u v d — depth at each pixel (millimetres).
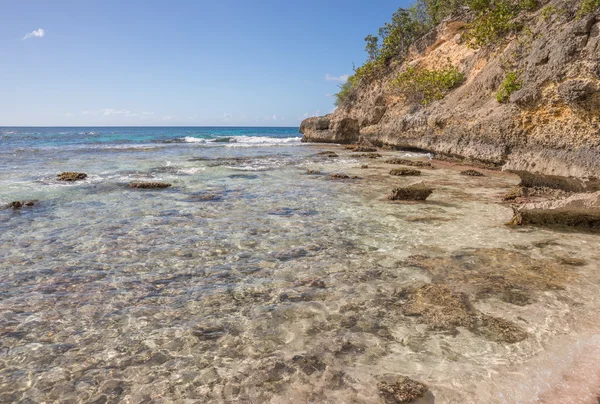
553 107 11711
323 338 4363
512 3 26391
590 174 10188
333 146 39875
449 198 12477
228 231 8570
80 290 5633
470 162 21484
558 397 3424
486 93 21016
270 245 7609
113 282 5906
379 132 35688
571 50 10859
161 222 9320
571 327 4527
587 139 10516
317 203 11594
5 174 17031
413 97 35531
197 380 3689
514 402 3365
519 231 8516
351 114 47562
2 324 4699
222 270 6363
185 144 42812
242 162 23172
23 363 3965
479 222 9344
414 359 3963
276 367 3863
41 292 5570
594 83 9969
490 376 3695
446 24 38406
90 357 4062
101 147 36031
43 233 8359
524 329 4496
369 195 12906
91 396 3488
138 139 55750
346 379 3664
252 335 4441
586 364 3877
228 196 12609
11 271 6316
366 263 6609
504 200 11953
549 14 14984
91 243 7723
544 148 11820
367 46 50688
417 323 4648
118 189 13656
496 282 5758
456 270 6254
